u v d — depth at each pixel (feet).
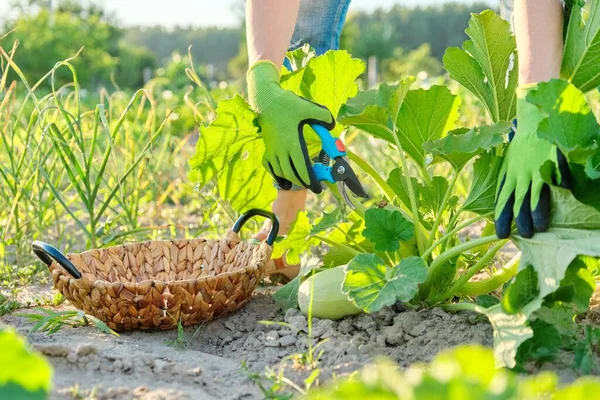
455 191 11.46
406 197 6.52
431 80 21.57
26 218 9.54
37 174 9.11
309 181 5.85
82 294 5.99
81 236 10.97
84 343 5.68
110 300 5.89
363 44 118.83
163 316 6.01
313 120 5.84
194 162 6.53
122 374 4.78
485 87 6.47
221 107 6.15
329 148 5.82
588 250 4.49
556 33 5.37
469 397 2.84
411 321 5.66
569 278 4.84
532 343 4.82
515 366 4.69
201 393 4.60
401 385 3.03
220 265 7.13
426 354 5.25
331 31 7.91
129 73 115.44
